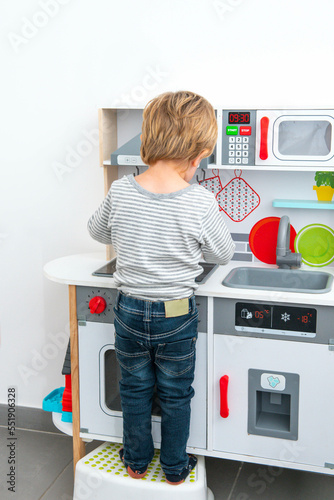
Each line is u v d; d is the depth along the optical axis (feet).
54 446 7.49
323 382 5.50
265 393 6.15
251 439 5.85
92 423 6.31
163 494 5.66
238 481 6.69
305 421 5.64
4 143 7.32
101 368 6.13
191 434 6.02
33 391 7.95
